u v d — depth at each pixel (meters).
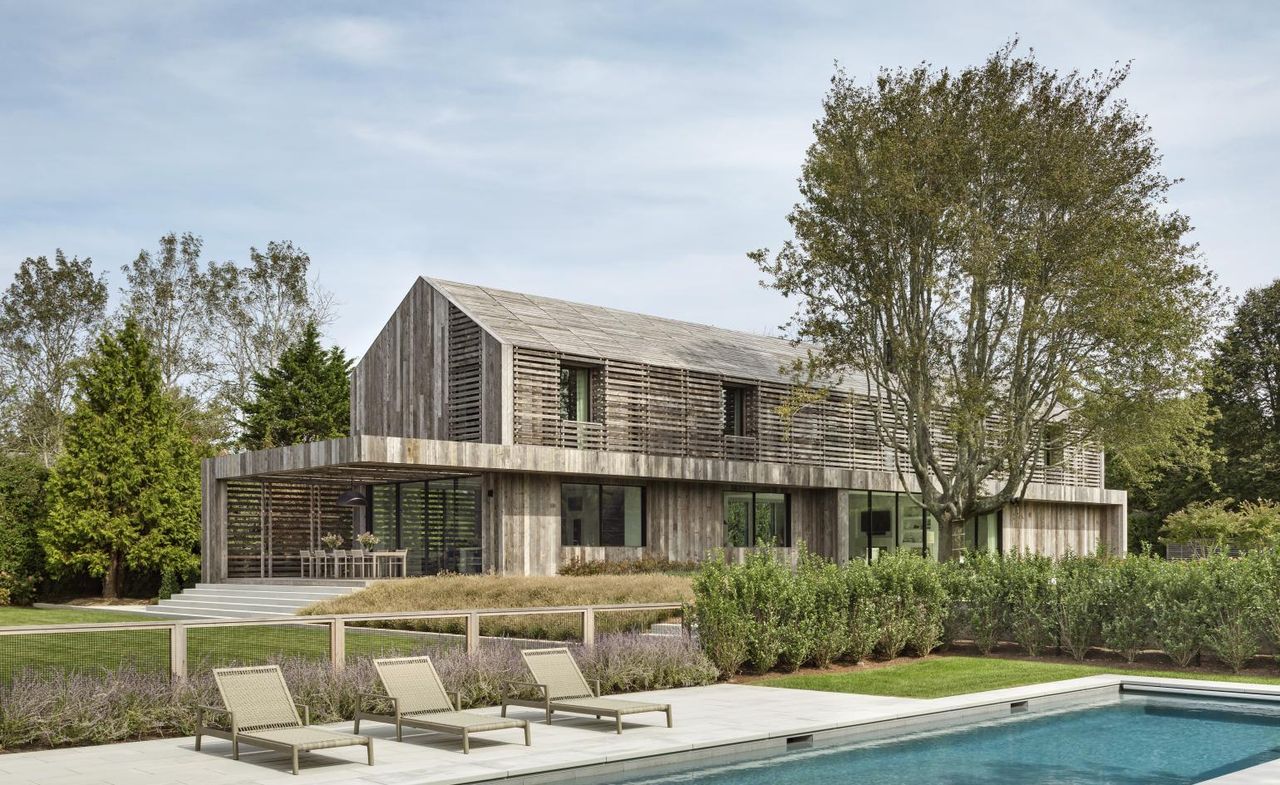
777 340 38.72
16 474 32.97
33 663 12.64
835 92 26.34
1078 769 9.99
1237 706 13.79
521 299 31.62
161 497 32.06
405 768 9.20
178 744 10.50
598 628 18.70
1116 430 26.16
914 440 27.80
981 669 16.72
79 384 32.56
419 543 28.94
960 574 19.59
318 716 11.77
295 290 50.94
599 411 28.88
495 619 19.81
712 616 15.74
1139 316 24.72
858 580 17.42
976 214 24.80
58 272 48.69
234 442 47.91
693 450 30.69
